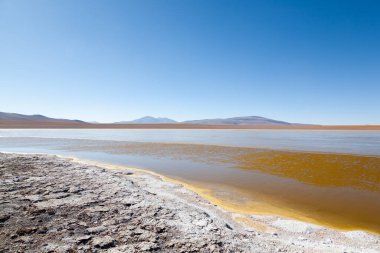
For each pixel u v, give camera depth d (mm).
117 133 59125
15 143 33281
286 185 11969
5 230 6191
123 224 6789
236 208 9180
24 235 5973
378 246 6383
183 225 6871
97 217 7207
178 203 8812
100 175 12664
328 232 7246
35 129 82625
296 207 9320
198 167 16188
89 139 39562
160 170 15469
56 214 7340
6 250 5258
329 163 16062
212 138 40719
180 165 16969
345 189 11266
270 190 11258
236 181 12742
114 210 7766
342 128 88875
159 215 7484
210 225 6969
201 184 12297
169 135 50719
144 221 7016
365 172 13758
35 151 25047
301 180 12742
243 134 53406
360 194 10602
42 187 10070
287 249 5949
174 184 11938
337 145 26938
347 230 7535
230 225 7363
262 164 16594
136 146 28672
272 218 8258
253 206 9414
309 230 7344
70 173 12938
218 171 14984
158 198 9211
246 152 21906
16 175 12109
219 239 6145
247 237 6531
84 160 19375
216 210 8711
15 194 9078
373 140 33750
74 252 5289
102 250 5418
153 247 5605
